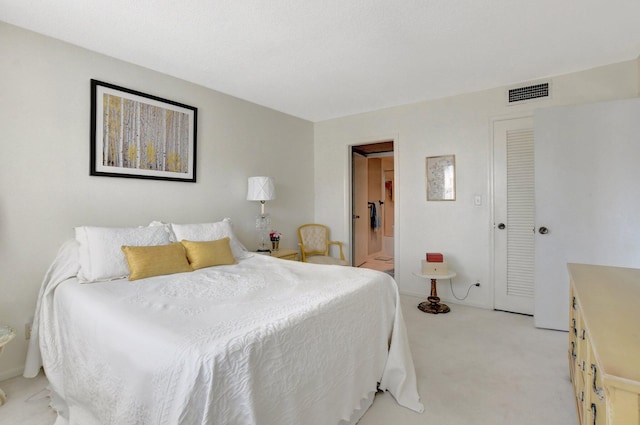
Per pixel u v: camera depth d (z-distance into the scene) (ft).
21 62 6.97
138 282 6.50
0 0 6.01
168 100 9.55
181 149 9.91
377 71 9.53
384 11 6.48
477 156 11.32
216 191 11.04
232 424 3.38
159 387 3.49
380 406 6.00
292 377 4.19
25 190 7.03
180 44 7.81
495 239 11.09
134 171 8.79
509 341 8.64
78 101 7.80
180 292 5.77
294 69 9.35
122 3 6.15
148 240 7.70
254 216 12.42
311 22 6.87
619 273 5.46
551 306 9.38
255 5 6.25
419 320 10.21
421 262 12.10
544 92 10.05
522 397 6.16
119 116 8.49
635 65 8.84
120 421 3.98
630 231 8.46
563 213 9.16
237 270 7.68
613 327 3.18
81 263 6.86
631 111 8.43
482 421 5.50
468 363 7.48
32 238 7.13
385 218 23.50
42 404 6.00
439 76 9.94
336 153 14.93
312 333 4.63
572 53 8.48
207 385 3.24
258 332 3.95
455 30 7.25
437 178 12.15
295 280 6.57
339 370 5.10
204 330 3.99
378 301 6.39
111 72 8.41
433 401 6.07
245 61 8.80
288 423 4.06
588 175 8.86
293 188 14.39
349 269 7.47
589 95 9.44
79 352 5.11
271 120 13.26
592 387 3.68
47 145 7.32
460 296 11.79
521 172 10.57
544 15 6.68
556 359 7.64
